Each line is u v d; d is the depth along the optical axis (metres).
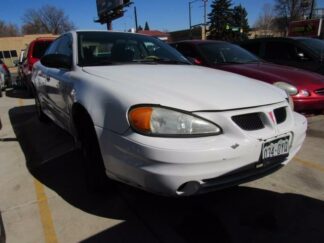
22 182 3.44
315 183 3.32
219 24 54.59
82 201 3.01
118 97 2.46
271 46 7.59
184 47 6.60
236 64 5.87
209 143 2.24
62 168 3.76
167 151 2.16
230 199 3.01
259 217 2.74
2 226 2.19
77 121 3.17
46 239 2.51
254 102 2.54
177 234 2.53
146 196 3.06
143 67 3.29
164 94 2.42
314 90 5.05
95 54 3.55
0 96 9.84
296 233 2.54
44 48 8.98
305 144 4.47
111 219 2.73
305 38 7.56
